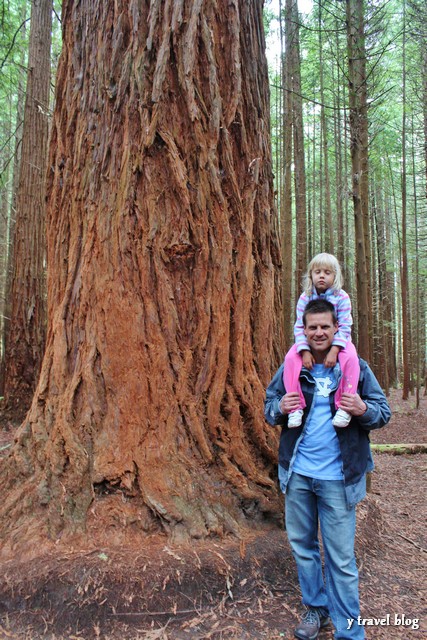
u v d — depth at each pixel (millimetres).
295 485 2543
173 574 2572
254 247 3629
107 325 3189
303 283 2955
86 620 2430
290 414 2539
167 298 3209
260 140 3705
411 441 9391
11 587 2539
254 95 3699
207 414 3146
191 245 3254
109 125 3375
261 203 3705
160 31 3307
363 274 5918
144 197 3254
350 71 6227
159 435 3035
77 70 3678
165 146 3270
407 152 17000
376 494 5285
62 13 3891
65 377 3316
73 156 3631
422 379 27688
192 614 2492
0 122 16984
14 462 3225
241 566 2723
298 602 2666
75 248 3465
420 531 4109
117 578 2523
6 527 2918
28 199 9422
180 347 3215
